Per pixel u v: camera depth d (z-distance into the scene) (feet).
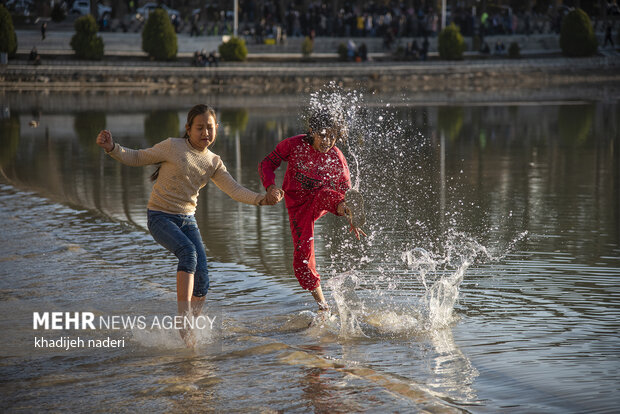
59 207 29.09
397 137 52.49
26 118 75.00
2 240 22.62
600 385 11.64
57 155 47.34
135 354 13.11
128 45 145.48
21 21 159.02
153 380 11.86
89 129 64.64
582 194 31.24
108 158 45.98
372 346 13.67
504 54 160.35
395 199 29.63
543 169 39.75
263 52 154.81
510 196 30.66
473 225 24.63
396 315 15.49
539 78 149.07
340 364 12.65
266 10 165.48
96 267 19.40
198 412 10.61
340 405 10.85
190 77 131.54
